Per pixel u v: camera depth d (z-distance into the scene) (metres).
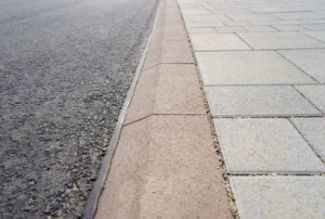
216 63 4.89
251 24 8.08
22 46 7.05
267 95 3.60
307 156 2.41
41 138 3.15
